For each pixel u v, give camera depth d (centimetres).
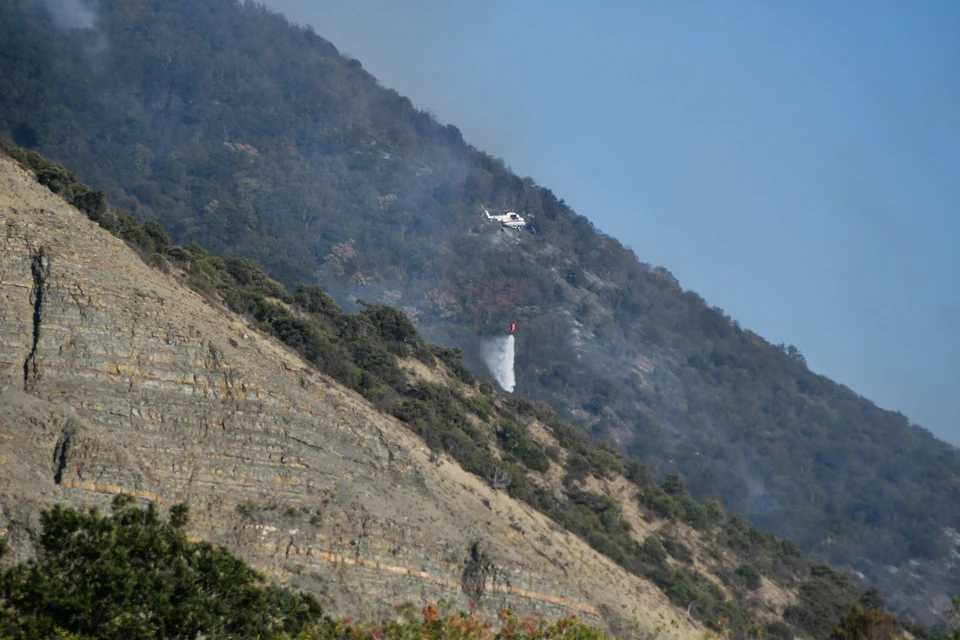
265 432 10875
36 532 8538
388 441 12100
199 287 14512
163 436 10425
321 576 10019
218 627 7512
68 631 6794
